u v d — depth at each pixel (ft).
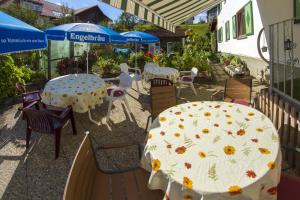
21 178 12.77
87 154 7.73
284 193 7.55
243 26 36.83
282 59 21.42
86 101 18.57
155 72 28.99
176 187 6.61
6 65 26.18
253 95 23.36
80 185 6.62
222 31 62.80
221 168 7.06
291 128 12.33
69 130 18.69
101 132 18.48
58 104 18.21
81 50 54.08
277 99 14.07
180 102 26.66
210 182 6.53
